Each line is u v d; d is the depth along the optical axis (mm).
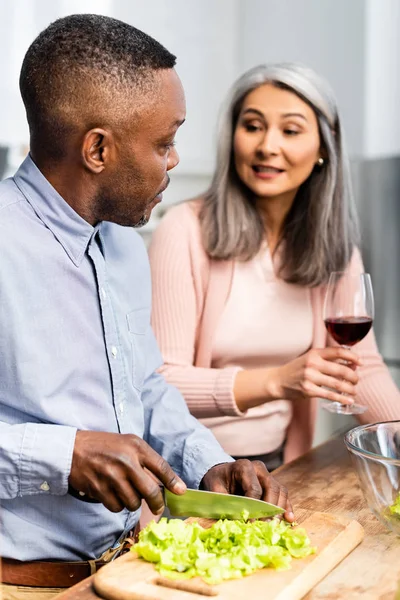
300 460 1546
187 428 1403
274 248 1909
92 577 1002
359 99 2975
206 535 1043
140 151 1172
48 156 1196
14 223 1193
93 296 1254
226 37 3098
